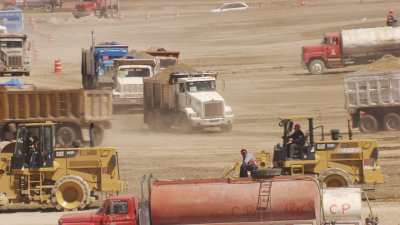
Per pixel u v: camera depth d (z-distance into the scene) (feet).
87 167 281.54
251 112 516.32
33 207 288.10
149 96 491.72
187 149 394.52
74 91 404.77
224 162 356.59
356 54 636.07
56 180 280.72
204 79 464.24
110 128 449.48
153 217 203.21
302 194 201.05
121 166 354.54
